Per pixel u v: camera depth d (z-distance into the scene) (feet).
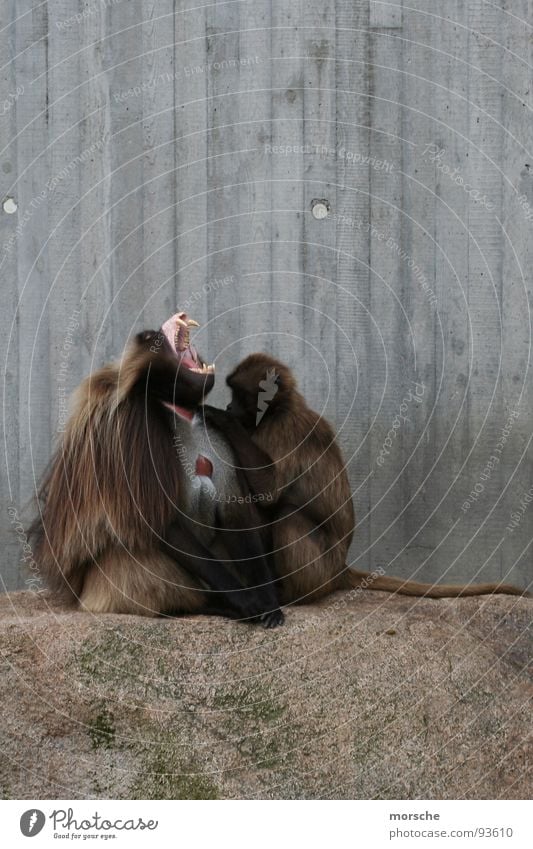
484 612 15.14
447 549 18.80
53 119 18.72
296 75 18.47
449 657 13.96
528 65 18.33
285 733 13.15
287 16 18.40
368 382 18.84
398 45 18.39
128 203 18.78
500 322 18.65
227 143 18.62
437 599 15.80
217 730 13.15
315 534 15.21
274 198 18.67
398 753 13.14
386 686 13.51
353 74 18.44
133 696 13.28
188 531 14.40
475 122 18.45
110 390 14.38
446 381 18.75
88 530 14.16
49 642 13.65
